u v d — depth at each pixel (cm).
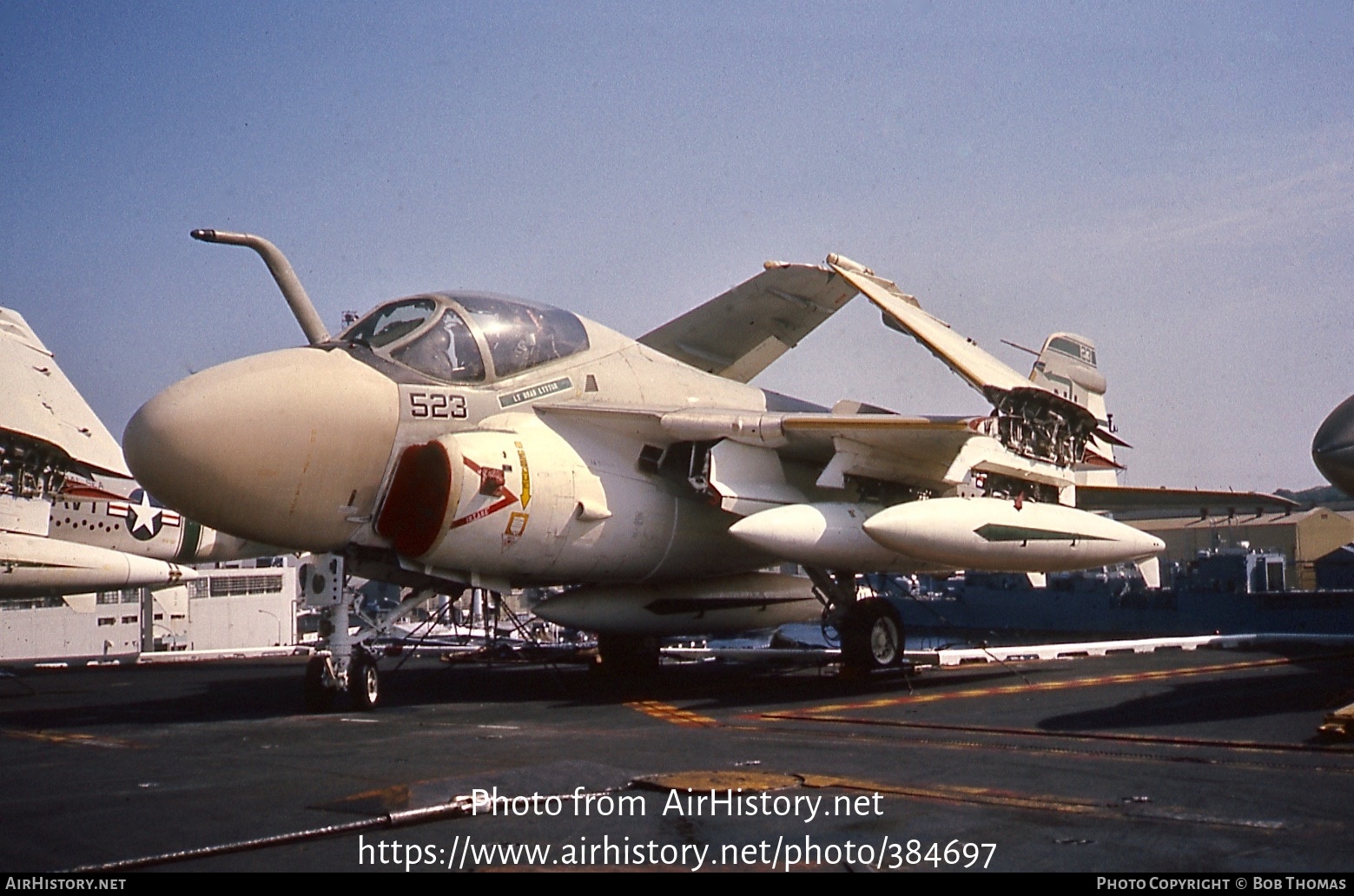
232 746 845
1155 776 652
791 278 1700
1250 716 877
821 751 761
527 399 1180
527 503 1115
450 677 1455
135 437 1005
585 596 1298
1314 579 4831
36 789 672
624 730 897
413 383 1109
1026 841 511
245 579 3338
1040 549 1239
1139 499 1497
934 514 1162
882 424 1159
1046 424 1313
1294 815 552
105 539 1802
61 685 1505
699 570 1342
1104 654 1638
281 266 1234
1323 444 907
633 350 1336
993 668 1429
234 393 1007
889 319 1290
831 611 1337
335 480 1065
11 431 1359
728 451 1218
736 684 1299
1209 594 3591
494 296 1230
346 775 695
